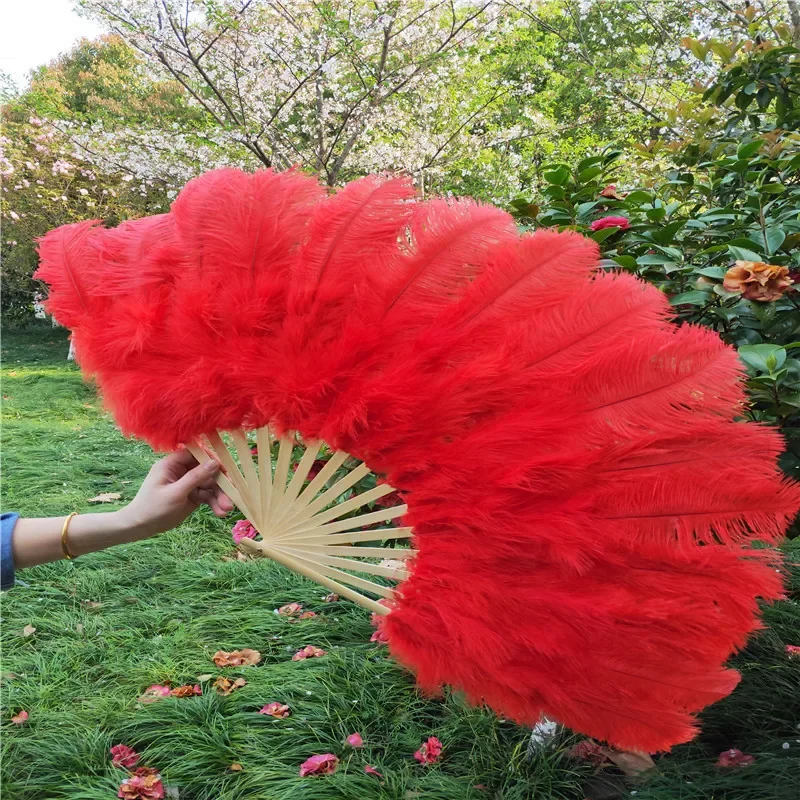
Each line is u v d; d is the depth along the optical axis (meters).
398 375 0.92
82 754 2.19
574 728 0.93
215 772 2.11
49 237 1.06
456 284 0.96
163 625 3.03
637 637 0.89
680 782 1.91
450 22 7.10
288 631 2.92
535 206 2.32
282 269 0.97
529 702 0.92
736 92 3.07
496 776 2.02
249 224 0.97
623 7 8.80
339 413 0.91
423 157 7.79
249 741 2.22
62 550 1.07
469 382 0.91
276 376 0.93
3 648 2.85
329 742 2.21
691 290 2.06
